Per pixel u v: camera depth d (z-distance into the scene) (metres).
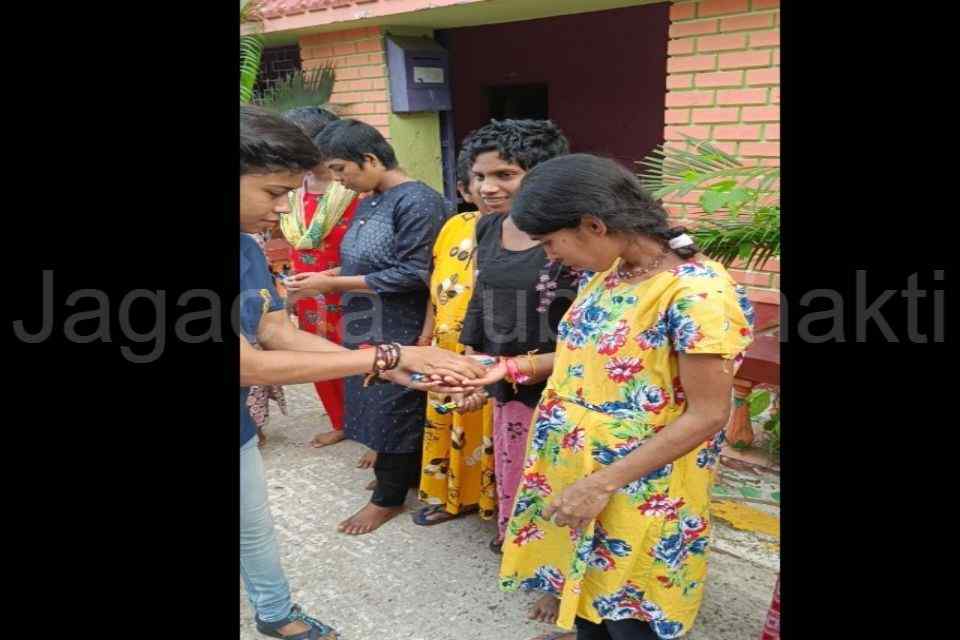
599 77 5.89
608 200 1.47
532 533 1.85
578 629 1.92
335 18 4.86
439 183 5.62
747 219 2.45
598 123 6.04
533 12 4.50
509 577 1.89
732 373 1.46
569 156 1.56
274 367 1.74
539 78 6.23
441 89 5.32
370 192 2.78
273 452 3.61
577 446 1.64
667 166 2.76
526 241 2.12
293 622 2.19
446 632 2.32
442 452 2.76
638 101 5.75
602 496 1.55
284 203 1.72
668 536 1.61
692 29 3.50
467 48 6.55
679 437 1.48
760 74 3.33
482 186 2.18
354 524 2.88
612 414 1.60
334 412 3.62
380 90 5.17
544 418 1.75
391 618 2.39
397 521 2.94
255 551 2.06
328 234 3.19
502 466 2.35
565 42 5.98
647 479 1.58
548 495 1.75
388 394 2.69
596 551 1.66
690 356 1.45
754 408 3.26
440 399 2.63
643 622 1.74
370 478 3.33
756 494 3.01
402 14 4.52
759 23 3.28
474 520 2.92
